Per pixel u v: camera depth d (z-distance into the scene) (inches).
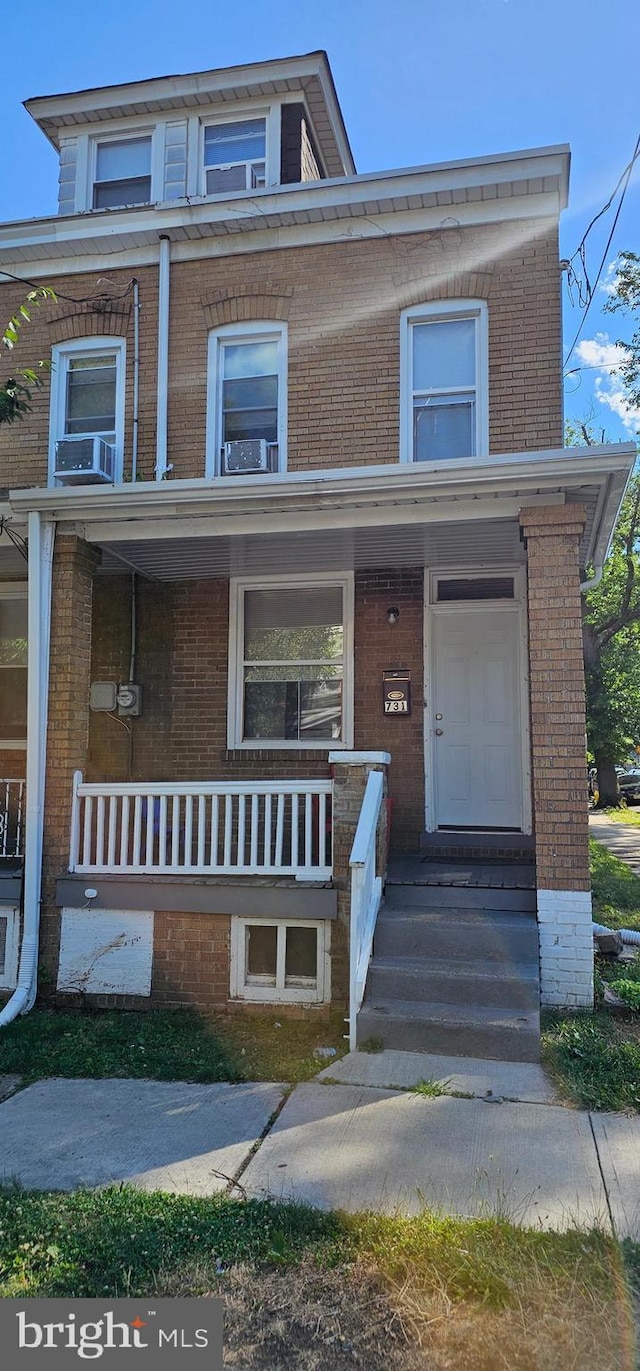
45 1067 208.1
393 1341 107.6
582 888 235.8
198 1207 138.5
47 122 390.3
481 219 312.8
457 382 313.4
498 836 308.0
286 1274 121.3
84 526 279.9
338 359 321.1
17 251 348.2
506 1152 158.1
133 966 257.6
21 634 364.5
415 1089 188.1
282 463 320.8
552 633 243.8
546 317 304.7
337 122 408.5
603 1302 112.2
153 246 341.4
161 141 383.2
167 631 343.6
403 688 322.7
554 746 240.7
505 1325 108.7
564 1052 203.8
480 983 220.4
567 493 245.0
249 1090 191.5
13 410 276.8
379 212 320.8
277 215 324.8
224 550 298.2
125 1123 174.7
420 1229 129.0
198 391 332.2
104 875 263.4
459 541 284.7
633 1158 155.3
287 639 337.7
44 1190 146.4
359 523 262.5
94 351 345.1
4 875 270.4
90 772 339.3
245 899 247.4
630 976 257.8
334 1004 240.7
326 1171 151.9
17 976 266.8
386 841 269.7
